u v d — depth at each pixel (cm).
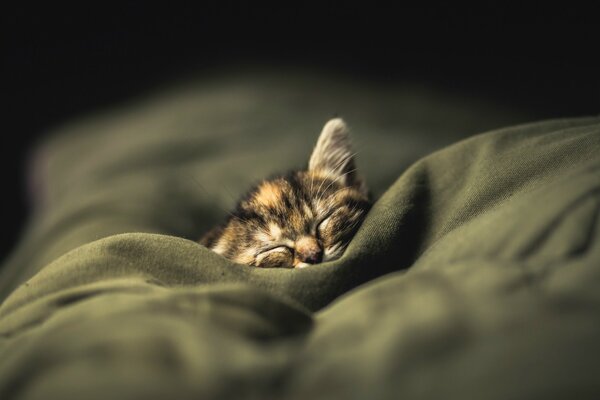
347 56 74
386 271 23
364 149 43
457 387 12
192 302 18
